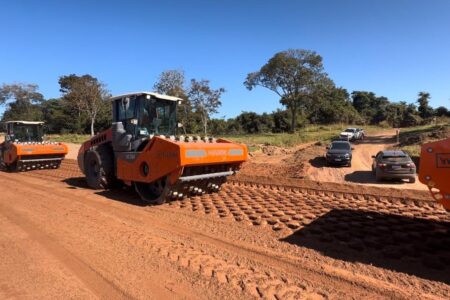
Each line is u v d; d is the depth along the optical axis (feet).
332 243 19.92
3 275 15.78
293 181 41.57
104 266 16.75
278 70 200.54
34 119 231.91
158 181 30.66
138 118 32.78
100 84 191.72
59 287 14.64
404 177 53.11
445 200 17.13
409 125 224.12
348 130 136.77
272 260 17.54
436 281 15.20
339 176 61.26
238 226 23.34
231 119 239.91
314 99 208.13
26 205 29.96
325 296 13.98
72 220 24.95
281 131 229.04
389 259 17.65
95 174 38.22
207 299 13.71
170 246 19.56
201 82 177.99
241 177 45.96
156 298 13.79
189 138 31.32
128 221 24.93
